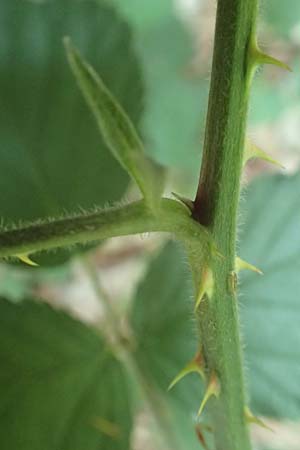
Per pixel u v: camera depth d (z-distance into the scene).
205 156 0.18
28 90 0.27
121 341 0.28
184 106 0.57
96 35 0.27
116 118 0.15
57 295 0.57
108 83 0.27
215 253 0.18
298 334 0.26
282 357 0.26
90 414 0.26
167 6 0.59
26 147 0.27
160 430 0.30
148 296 0.28
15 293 0.47
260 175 0.27
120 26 0.27
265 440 0.45
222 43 0.17
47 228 0.16
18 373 0.26
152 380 0.27
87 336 0.27
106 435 0.26
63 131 0.27
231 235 0.18
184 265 0.28
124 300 0.47
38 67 0.27
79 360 0.27
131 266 0.59
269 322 0.26
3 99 0.27
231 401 0.20
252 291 0.27
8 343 0.26
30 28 0.27
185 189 0.55
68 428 0.26
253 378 0.26
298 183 0.27
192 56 0.59
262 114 0.60
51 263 0.26
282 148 0.64
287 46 0.63
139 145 0.15
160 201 0.17
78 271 0.57
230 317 0.19
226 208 0.18
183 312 0.27
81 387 0.27
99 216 0.16
